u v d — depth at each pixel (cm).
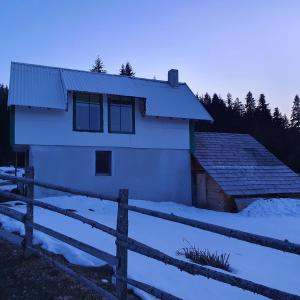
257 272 759
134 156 2055
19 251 733
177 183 2148
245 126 7525
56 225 1016
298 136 6506
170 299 410
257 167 2192
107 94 1950
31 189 716
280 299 307
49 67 2080
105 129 1988
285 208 1811
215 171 2073
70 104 1909
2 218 999
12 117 1839
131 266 648
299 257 905
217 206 2034
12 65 2002
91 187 1939
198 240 1019
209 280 634
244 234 344
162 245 909
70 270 575
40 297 539
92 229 973
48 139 1858
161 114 2053
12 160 5134
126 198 479
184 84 2402
